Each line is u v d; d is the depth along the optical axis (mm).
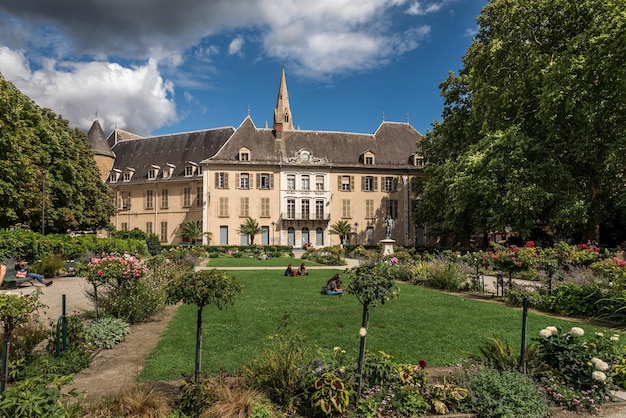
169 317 9820
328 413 4344
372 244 49594
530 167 20422
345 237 49594
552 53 21422
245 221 47375
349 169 50094
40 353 6223
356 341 7457
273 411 4438
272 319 9320
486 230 25938
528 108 23109
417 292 13570
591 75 18625
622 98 17375
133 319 9188
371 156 50594
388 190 50812
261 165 48406
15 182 23797
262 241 48281
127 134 66375
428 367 6184
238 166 48094
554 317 9734
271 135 50812
